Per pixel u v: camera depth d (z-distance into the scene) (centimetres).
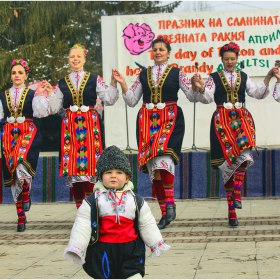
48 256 551
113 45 989
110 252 376
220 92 679
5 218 785
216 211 775
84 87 682
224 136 672
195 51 975
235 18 967
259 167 876
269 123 988
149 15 977
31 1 2088
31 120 686
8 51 2103
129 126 1004
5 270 504
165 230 654
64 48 2095
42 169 897
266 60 966
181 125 681
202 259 518
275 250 540
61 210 827
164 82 677
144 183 887
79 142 681
